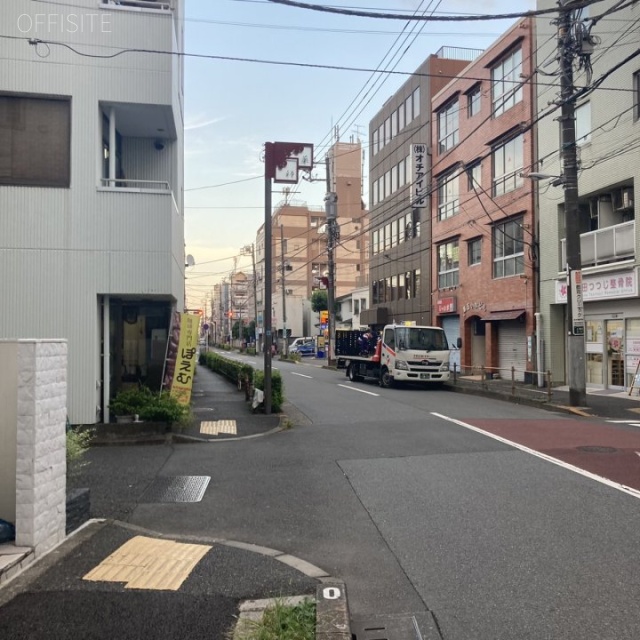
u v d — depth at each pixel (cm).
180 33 1614
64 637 369
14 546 493
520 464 897
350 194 7044
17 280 1157
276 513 679
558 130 2053
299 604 416
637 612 415
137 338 1448
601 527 600
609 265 1786
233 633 376
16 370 503
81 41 1191
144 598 428
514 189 2339
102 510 685
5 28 1167
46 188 1170
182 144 1772
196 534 605
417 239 3362
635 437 1119
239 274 9956
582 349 1562
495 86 2495
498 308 2473
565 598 439
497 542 563
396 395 2016
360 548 560
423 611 425
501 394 1905
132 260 1191
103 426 1136
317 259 7888
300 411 1571
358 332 2700
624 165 1730
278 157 1547
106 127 1294
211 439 1160
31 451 495
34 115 1173
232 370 2483
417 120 3359
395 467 894
